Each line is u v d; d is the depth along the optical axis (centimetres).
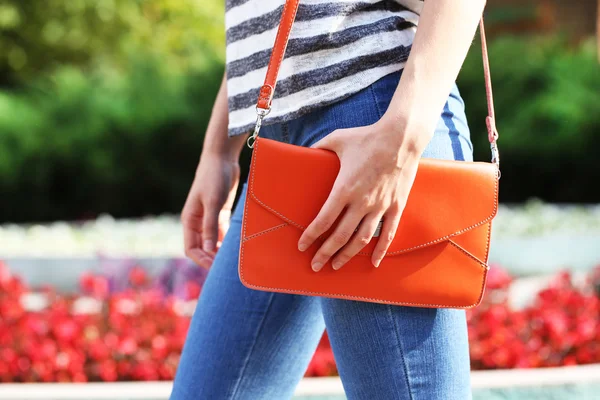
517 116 984
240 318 144
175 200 1020
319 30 124
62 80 1027
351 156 113
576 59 1034
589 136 969
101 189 1000
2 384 321
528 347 359
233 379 144
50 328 359
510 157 994
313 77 125
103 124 987
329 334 128
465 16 116
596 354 358
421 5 131
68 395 282
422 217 122
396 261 121
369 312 121
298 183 121
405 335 121
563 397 290
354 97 122
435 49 113
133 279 460
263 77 135
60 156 980
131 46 1178
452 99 131
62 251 571
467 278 123
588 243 620
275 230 122
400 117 110
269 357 146
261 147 122
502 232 638
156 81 1019
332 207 113
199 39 1212
